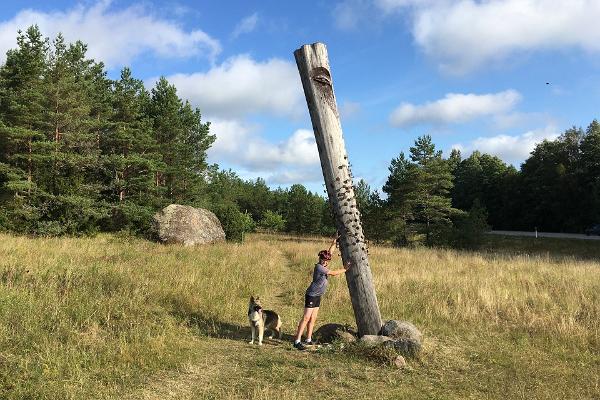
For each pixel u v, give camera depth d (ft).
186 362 19.99
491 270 50.42
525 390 18.39
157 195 107.76
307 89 24.41
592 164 163.53
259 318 23.72
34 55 87.71
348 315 30.99
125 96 104.06
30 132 78.64
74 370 17.54
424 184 128.77
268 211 199.21
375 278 41.42
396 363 20.56
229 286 36.96
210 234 88.02
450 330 27.43
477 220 105.19
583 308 32.04
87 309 25.20
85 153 94.07
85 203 84.02
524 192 191.21
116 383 17.11
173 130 113.29
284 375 19.07
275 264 55.31
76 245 61.16
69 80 86.63
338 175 24.12
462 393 17.80
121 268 37.73
